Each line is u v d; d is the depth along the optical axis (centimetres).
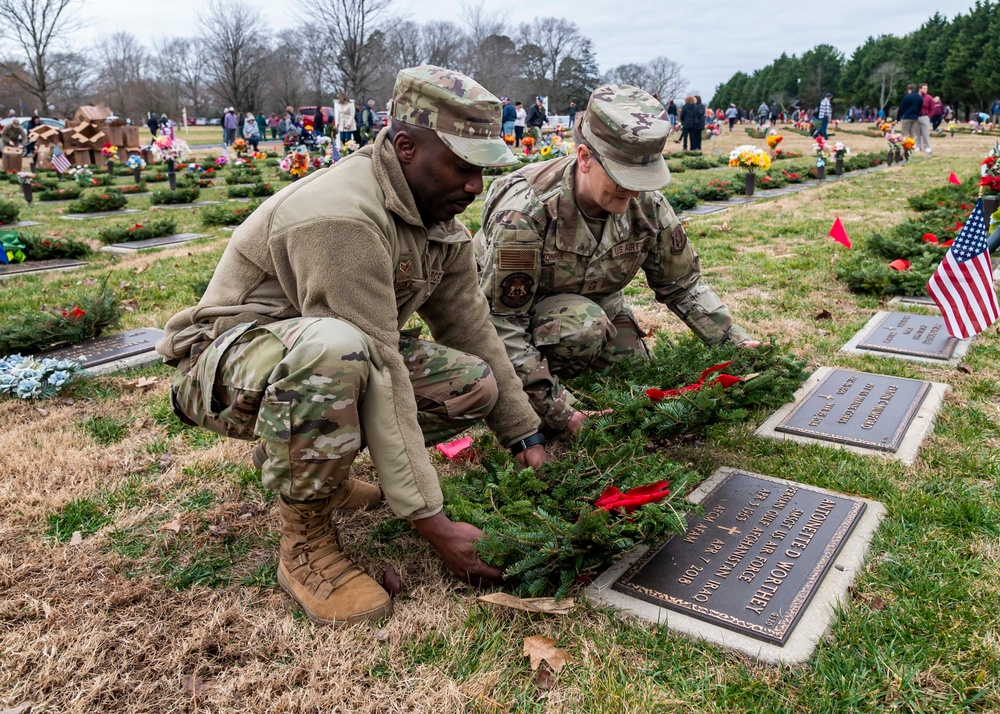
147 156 2789
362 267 225
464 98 222
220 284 246
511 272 336
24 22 5019
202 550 282
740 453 348
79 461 350
